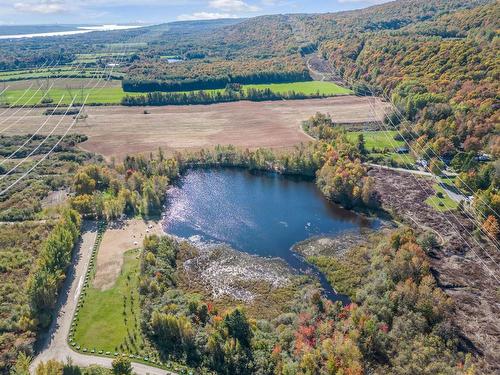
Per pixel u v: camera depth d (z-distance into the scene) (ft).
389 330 269.64
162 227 411.54
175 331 265.95
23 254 344.90
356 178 462.60
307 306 298.56
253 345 256.73
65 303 300.40
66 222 367.04
